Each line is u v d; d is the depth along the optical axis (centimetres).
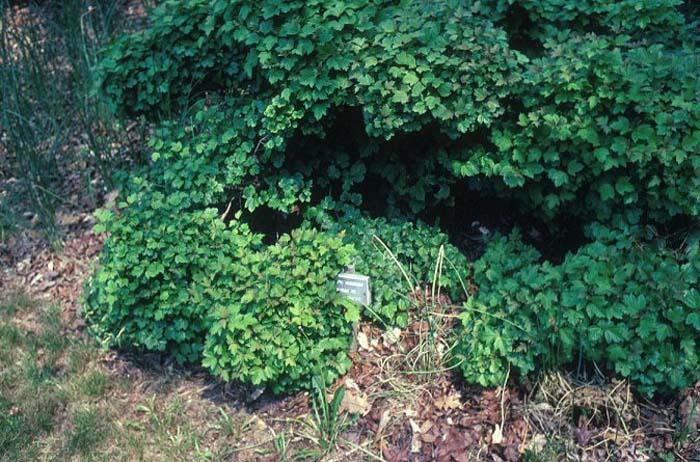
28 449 252
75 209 352
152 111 313
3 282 328
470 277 279
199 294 259
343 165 288
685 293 228
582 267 241
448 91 248
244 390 264
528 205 273
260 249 278
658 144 232
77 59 393
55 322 302
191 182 283
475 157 263
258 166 282
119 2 428
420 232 280
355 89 252
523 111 258
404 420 246
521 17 270
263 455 244
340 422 248
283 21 267
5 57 391
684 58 245
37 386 274
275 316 248
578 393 238
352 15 260
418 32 250
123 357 284
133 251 263
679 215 252
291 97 263
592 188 249
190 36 293
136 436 254
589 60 240
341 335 256
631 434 232
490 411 244
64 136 373
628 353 229
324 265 257
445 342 264
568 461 229
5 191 362
